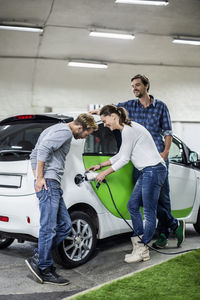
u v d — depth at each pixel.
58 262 3.34
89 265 3.53
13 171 3.29
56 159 3.05
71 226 3.15
